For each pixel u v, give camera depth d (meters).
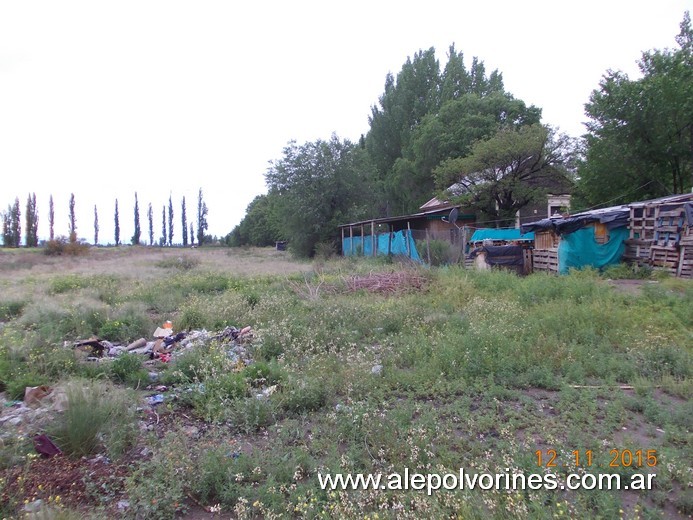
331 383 5.59
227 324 9.40
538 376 5.64
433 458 3.81
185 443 4.07
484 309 9.09
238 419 4.68
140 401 5.20
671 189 20.31
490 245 17.16
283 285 13.82
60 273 20.33
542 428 4.32
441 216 25.34
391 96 47.62
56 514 3.00
